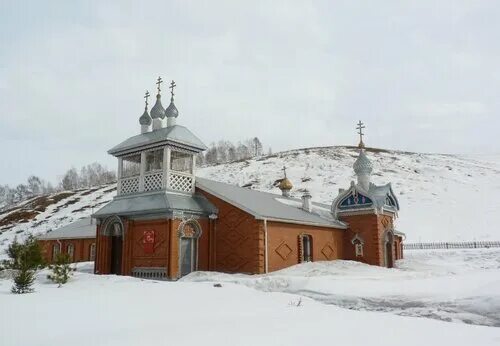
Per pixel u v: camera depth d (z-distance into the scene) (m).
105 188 108.94
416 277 20.53
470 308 12.01
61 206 96.88
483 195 77.75
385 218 32.44
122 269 24.23
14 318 9.62
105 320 9.67
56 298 12.52
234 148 186.75
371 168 34.66
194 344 7.55
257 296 14.34
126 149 26.14
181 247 23.42
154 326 9.12
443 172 93.94
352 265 26.16
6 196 191.62
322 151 116.88
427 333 9.27
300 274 21.78
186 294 13.95
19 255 18.02
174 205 23.06
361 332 9.05
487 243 52.25
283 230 25.92
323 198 77.44
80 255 42.69
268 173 100.44
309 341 7.98
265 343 7.73
